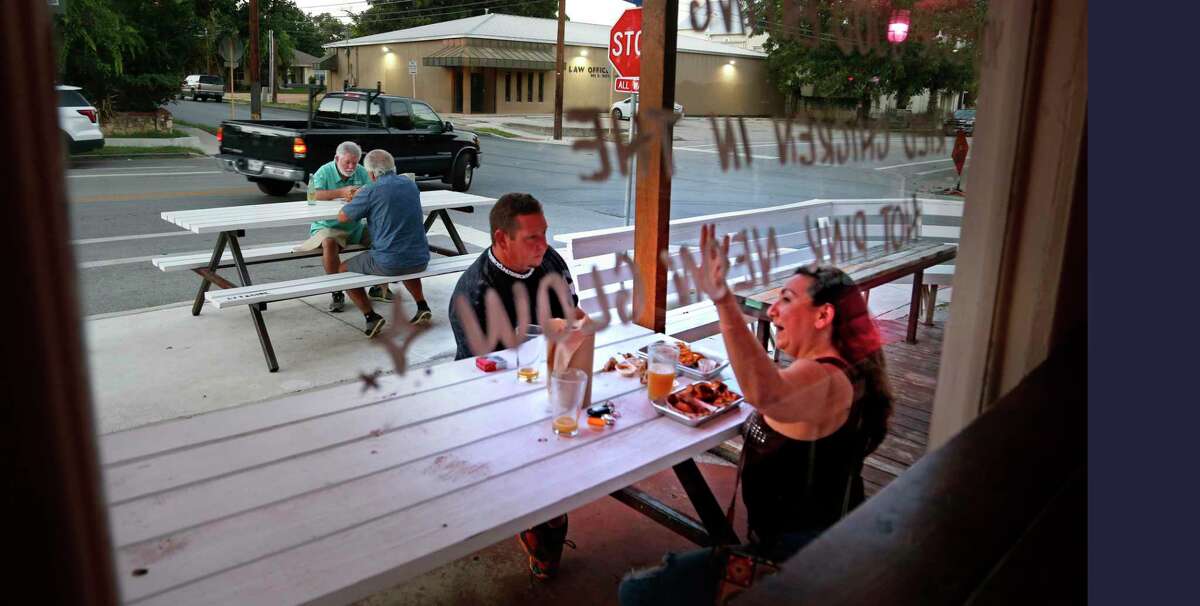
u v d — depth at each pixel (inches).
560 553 89.3
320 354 159.3
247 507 56.2
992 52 48.6
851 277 55.3
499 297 61.6
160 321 178.4
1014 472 37.2
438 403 75.5
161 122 320.2
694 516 103.5
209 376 146.5
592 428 71.7
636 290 56.1
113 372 145.9
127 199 283.4
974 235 52.1
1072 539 32.1
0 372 11.4
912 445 67.1
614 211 206.7
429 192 226.1
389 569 50.3
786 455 57.7
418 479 61.4
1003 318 50.8
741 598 28.3
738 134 42.2
